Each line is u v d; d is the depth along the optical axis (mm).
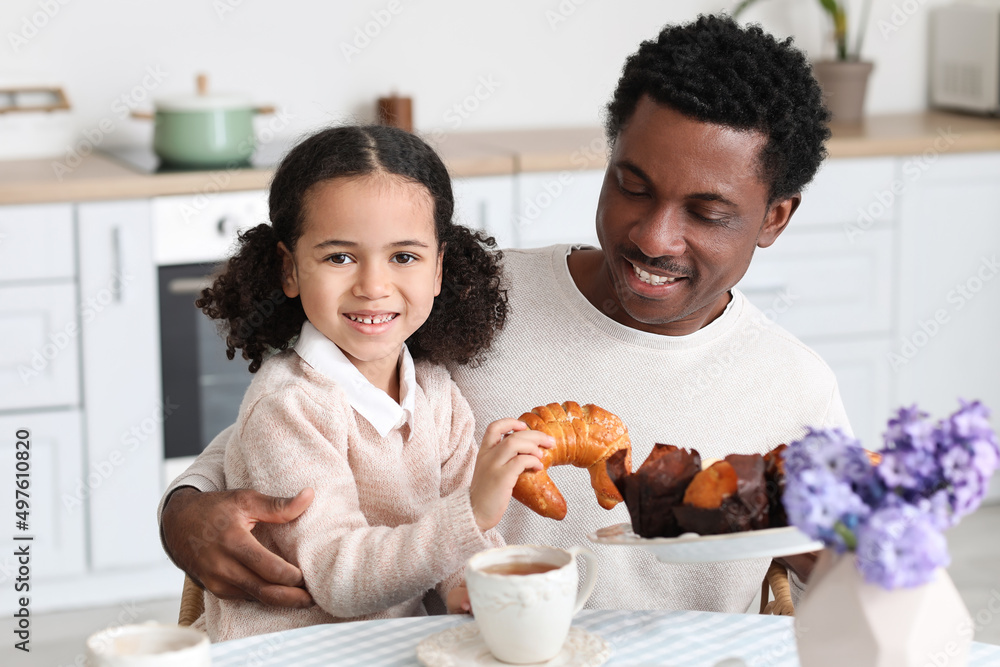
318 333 1173
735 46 1144
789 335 1352
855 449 723
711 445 1269
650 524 883
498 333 1312
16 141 2830
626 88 1182
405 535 1041
